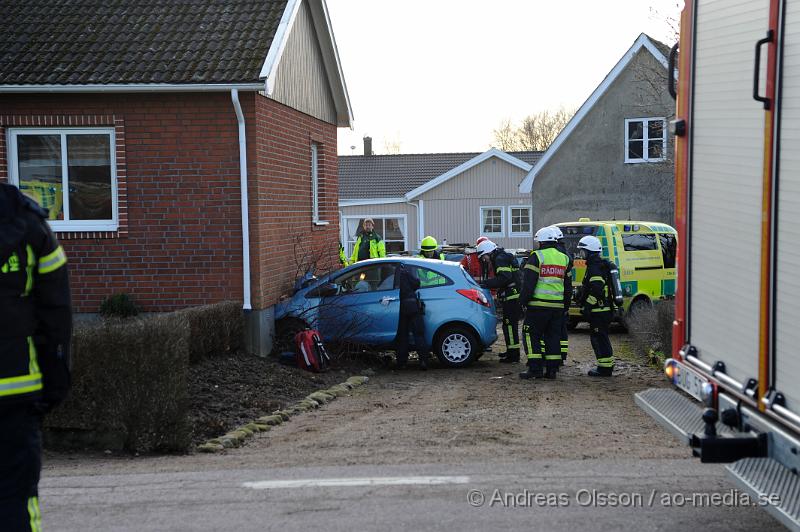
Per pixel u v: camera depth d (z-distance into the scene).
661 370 13.28
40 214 4.01
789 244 4.25
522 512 5.51
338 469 6.78
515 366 13.91
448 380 12.46
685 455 7.16
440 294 13.56
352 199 42.06
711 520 5.35
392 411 9.87
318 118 16.97
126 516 5.59
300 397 10.86
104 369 7.79
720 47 5.16
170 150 12.82
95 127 12.94
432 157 45.03
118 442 7.89
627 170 28.22
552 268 12.32
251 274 12.86
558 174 28.88
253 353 12.81
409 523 5.30
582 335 19.11
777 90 4.37
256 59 12.75
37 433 3.99
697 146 5.52
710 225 5.29
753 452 4.67
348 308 13.38
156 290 12.95
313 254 16.17
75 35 13.56
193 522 5.42
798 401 4.15
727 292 5.02
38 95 12.77
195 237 12.88
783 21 4.34
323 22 16.33
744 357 4.77
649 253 18.55
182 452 7.84
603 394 10.99
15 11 14.16
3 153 12.88
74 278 12.96
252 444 8.15
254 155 12.77
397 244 41.56
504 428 8.58
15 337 3.86
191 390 10.00
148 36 13.51
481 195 40.06
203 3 14.28
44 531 5.30
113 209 13.02
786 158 4.29
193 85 12.35
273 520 5.42
